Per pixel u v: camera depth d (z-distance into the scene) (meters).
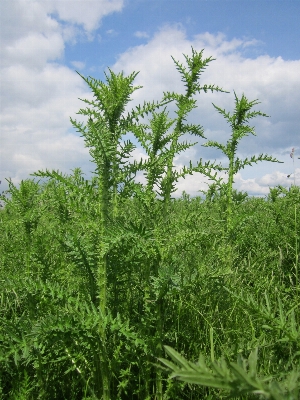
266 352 2.53
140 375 2.47
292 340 2.11
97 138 2.24
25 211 3.08
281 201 5.67
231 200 4.21
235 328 3.05
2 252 3.82
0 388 2.38
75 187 2.35
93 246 2.57
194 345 2.77
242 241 4.43
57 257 3.54
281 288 3.71
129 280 2.81
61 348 2.35
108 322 2.23
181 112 3.12
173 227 2.71
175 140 2.93
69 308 2.24
